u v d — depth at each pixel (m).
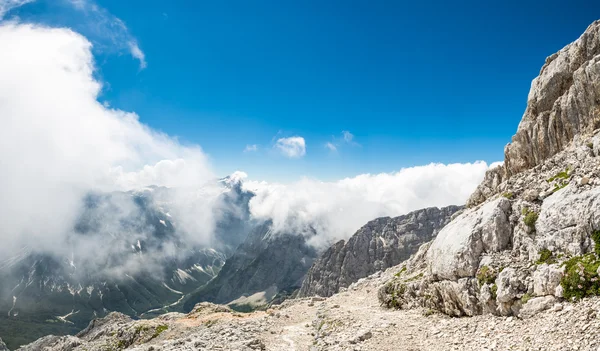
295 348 39.53
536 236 31.34
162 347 46.00
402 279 51.06
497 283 30.55
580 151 37.94
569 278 25.38
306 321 55.50
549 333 23.06
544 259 29.14
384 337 33.31
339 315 46.41
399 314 42.00
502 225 34.91
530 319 26.28
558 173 37.62
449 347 27.50
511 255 32.69
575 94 45.50
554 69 51.38
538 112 53.28
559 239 28.81
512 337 25.09
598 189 28.11
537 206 33.53
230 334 46.69
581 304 23.73
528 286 28.34
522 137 53.81
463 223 39.12
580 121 44.72
